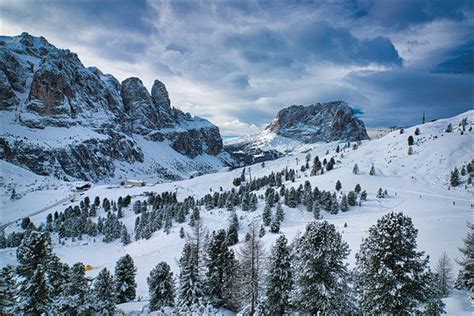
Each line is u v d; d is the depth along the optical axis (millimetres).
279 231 93312
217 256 37594
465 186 132625
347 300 24156
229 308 36875
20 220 145750
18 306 23344
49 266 25656
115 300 38656
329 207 115875
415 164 167125
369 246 21219
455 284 37500
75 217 135000
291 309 29141
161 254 91250
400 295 19172
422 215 91500
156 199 158375
